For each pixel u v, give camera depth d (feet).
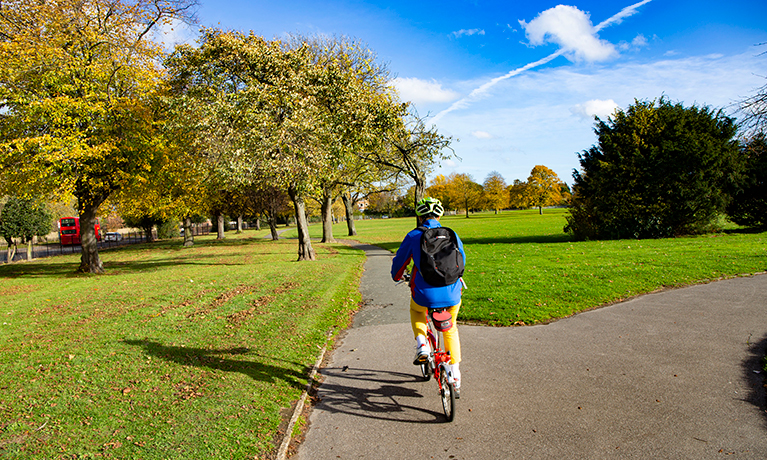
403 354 19.12
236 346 19.95
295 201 62.03
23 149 46.85
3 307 31.68
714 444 10.70
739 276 31.14
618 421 12.10
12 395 14.39
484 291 30.32
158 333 22.24
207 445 11.21
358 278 43.75
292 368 17.24
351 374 16.93
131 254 100.01
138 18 58.59
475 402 13.89
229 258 75.87
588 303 25.77
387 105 61.62
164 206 88.07
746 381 14.08
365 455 11.06
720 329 19.58
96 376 16.12
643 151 67.10
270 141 49.57
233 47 53.36
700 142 62.54
